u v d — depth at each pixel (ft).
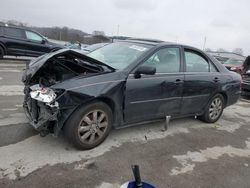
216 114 18.65
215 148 14.49
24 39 43.14
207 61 17.42
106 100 12.29
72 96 10.93
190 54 16.22
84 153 11.87
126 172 10.79
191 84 15.78
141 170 11.13
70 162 10.99
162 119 15.49
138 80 13.06
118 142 13.44
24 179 9.52
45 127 11.32
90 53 15.56
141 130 15.47
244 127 18.99
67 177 9.96
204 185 10.73
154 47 14.23
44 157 11.10
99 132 12.41
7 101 17.94
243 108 25.41
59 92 10.81
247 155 14.17
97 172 10.53
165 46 14.73
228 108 24.49
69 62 12.82
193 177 11.18
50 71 12.85
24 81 13.47
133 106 13.21
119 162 11.50
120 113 12.90
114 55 14.43
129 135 14.52
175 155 12.94
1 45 41.29
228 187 10.86
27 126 13.79
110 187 9.73
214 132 16.97
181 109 15.94
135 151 12.73
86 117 11.76
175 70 15.06
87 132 11.93
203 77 16.57
